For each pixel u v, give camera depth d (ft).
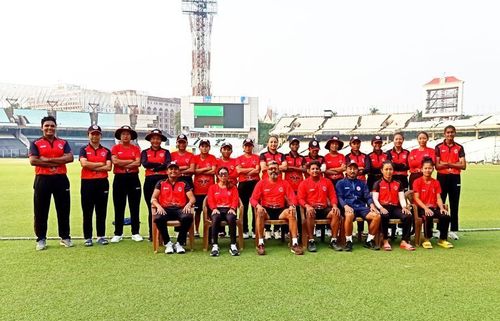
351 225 20.83
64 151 21.24
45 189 20.59
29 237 23.62
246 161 24.64
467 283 15.56
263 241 20.47
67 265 17.85
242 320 12.26
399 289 14.88
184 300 13.78
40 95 273.54
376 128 193.26
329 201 22.02
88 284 15.37
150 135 22.95
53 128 20.85
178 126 278.67
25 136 196.85
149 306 13.29
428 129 173.37
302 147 182.80
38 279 15.92
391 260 18.89
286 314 12.68
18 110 197.98
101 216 22.07
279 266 17.87
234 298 13.97
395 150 25.20
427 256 19.62
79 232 25.73
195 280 15.85
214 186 21.18
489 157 145.38
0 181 61.21
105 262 18.40
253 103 147.95
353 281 15.76
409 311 12.94
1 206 36.37
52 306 13.29
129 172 22.70
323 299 13.89
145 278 16.10
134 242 22.65
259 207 20.57
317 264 18.19
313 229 20.90
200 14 184.14
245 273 16.80
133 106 252.21
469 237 23.98
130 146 23.13
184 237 20.98
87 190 21.52
